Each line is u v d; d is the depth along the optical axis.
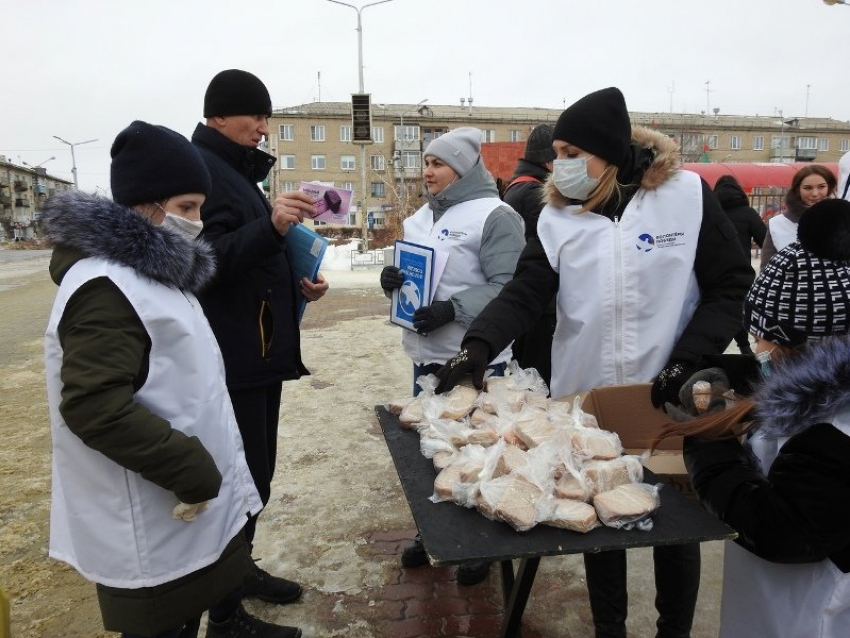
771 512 1.28
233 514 1.84
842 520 1.19
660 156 2.10
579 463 1.55
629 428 2.08
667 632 2.07
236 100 2.44
